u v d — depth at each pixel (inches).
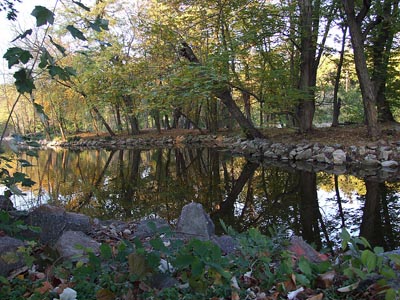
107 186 369.1
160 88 406.0
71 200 293.3
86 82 532.7
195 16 467.8
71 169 521.0
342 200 272.7
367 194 286.2
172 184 378.3
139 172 476.1
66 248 100.4
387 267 77.8
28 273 91.3
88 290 77.0
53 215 124.2
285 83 490.3
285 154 486.6
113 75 491.5
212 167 480.1
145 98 423.8
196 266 74.0
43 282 82.7
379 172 366.6
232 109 582.9
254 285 85.7
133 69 483.2
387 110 590.6
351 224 213.3
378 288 76.9
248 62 517.7
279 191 318.3
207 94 407.8
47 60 69.8
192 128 1087.6
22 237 98.3
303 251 106.0
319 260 102.8
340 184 327.3
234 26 479.2
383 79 567.5
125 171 487.8
